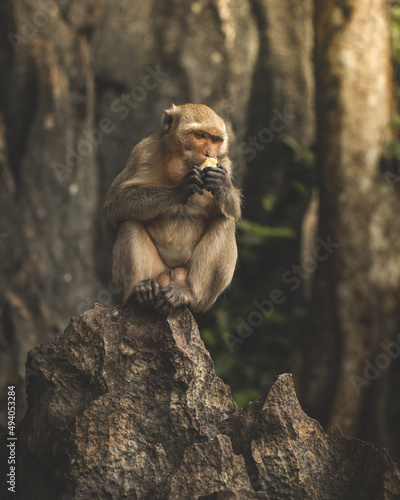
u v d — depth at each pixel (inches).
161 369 264.7
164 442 256.8
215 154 333.1
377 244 575.8
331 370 579.8
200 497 225.3
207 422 262.4
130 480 245.4
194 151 331.6
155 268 332.8
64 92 626.5
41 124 616.4
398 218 580.4
